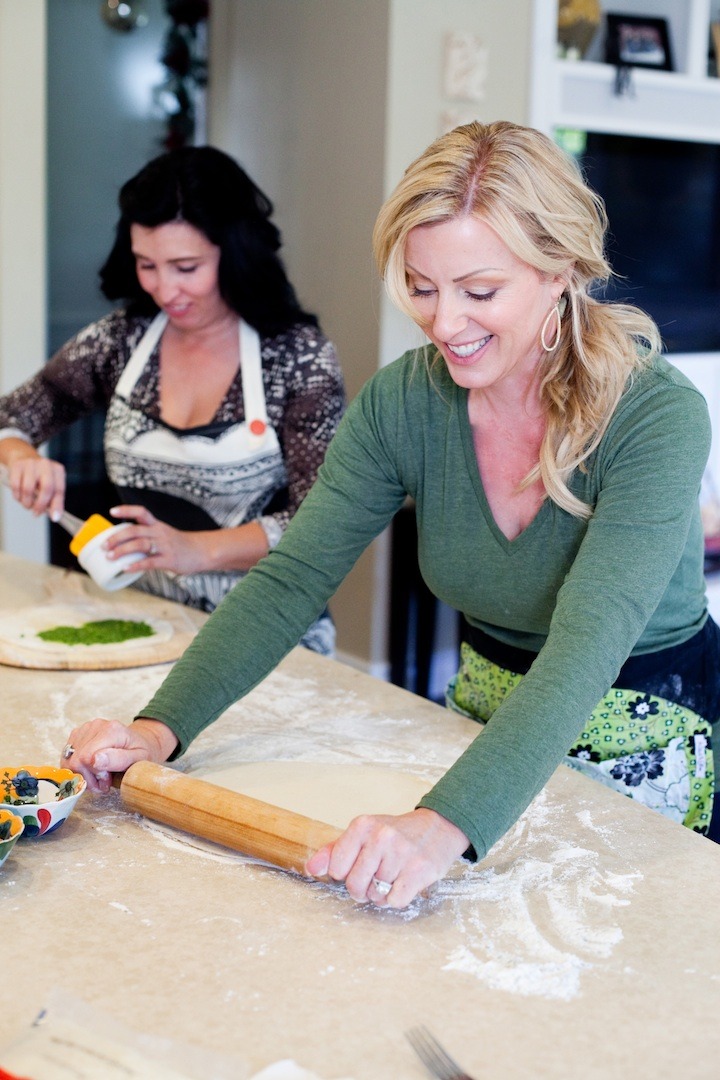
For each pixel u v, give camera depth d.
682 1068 0.86
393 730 1.51
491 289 1.21
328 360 2.14
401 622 3.85
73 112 4.27
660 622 1.50
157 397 2.21
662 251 4.27
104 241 4.41
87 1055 0.83
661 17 4.15
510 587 1.47
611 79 3.97
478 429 1.44
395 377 1.50
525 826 1.24
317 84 3.98
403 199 1.20
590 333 1.32
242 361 2.14
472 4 3.68
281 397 2.14
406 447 1.49
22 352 3.67
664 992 0.95
